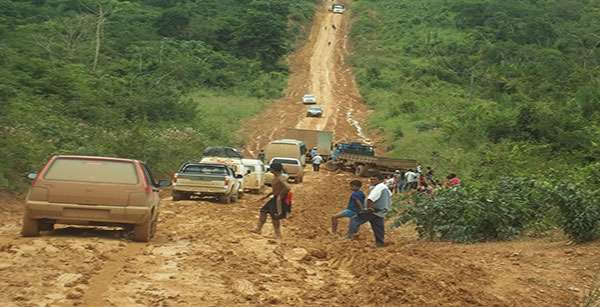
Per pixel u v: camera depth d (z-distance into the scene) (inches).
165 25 5137.8
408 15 6560.0
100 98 2206.0
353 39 6136.8
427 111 3499.0
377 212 804.0
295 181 1968.5
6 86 1788.9
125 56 4069.9
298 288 509.7
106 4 5241.1
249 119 3631.9
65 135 1583.4
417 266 601.6
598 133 1739.7
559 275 613.3
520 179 933.2
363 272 581.3
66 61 3110.2
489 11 5880.9
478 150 1996.8
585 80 2797.7
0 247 592.4
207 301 442.9
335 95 4483.3
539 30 5162.4
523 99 2896.2
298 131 2913.4
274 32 5319.9
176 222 916.0
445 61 4766.2
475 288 538.6
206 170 1306.6
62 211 654.5
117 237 705.0
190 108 2847.0
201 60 4557.1
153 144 1847.9
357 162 2285.9
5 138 1284.4
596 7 5905.5
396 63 5108.3
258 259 614.9
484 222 852.6
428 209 887.7
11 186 1141.7
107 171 669.3
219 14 5885.8
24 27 3543.3
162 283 487.8
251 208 1204.5
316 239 824.9
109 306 411.2
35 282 464.4
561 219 788.0
